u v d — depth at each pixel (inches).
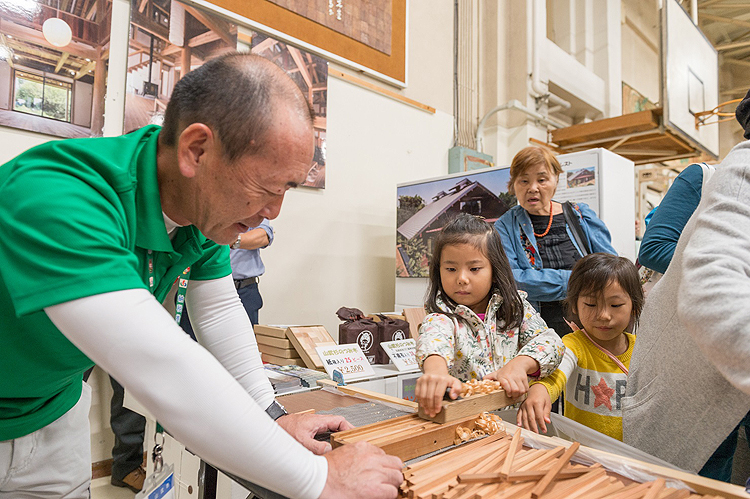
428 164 140.8
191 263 28.7
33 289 17.8
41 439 29.8
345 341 74.9
